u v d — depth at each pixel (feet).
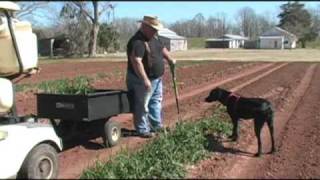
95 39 250.57
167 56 37.42
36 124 26.84
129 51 34.58
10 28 26.55
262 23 247.70
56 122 36.22
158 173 26.00
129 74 34.91
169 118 43.65
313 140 35.42
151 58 35.09
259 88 69.10
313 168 28.68
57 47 261.65
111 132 32.71
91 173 25.58
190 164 28.76
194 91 65.51
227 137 35.65
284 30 211.41
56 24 255.09
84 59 203.00
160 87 36.63
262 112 31.50
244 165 29.25
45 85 70.59
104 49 271.49
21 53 27.14
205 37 290.76
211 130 36.81
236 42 276.21
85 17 250.16
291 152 32.22
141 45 34.27
